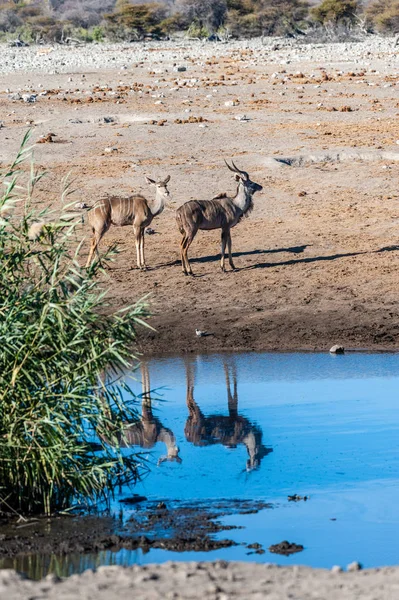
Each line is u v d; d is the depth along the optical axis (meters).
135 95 120.44
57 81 141.00
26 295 30.95
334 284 57.38
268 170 80.44
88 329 31.23
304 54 176.75
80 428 30.77
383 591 20.30
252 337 51.19
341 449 34.78
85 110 108.25
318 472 32.53
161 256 63.62
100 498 30.86
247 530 27.75
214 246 65.62
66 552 26.30
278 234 67.06
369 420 38.12
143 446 35.66
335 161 83.25
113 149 87.62
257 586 20.92
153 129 96.44
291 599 19.91
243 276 59.41
